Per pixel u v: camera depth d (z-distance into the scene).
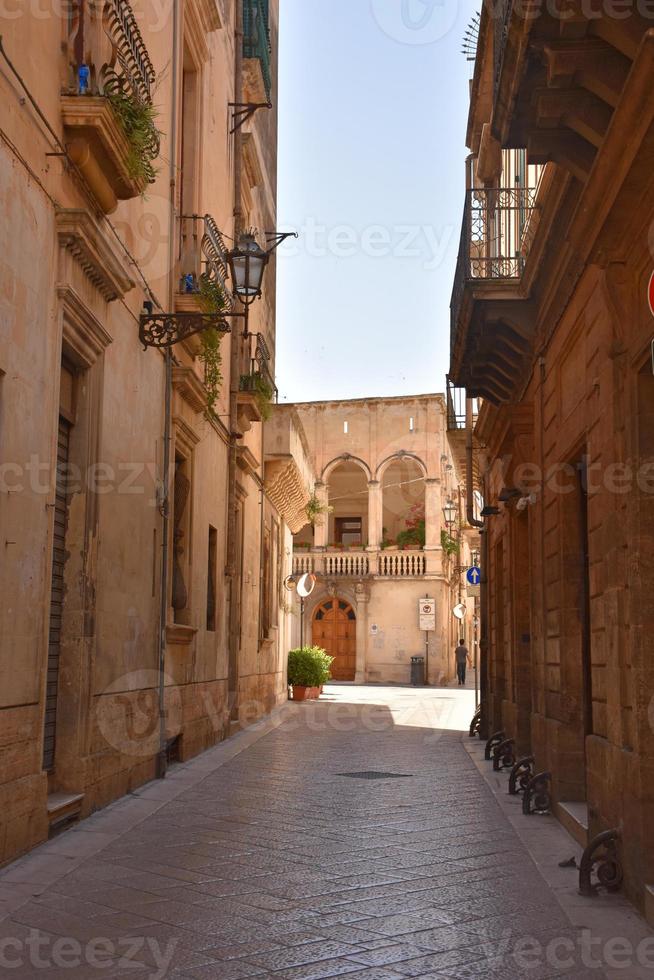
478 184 17.41
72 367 8.99
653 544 6.42
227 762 13.74
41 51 7.48
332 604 44.03
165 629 11.95
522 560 14.12
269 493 23.77
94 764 9.15
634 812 6.26
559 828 8.97
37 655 7.47
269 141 24.77
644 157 5.61
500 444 14.84
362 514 47.12
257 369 20.14
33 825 7.41
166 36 12.22
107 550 9.59
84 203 8.60
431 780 12.27
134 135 8.65
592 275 8.05
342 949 5.24
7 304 6.80
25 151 7.14
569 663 9.64
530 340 11.73
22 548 7.15
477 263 12.27
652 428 6.52
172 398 12.61
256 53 19.30
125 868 6.99
